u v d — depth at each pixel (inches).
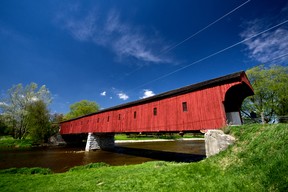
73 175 439.2
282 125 313.9
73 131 1517.0
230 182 249.4
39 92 1807.3
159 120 685.9
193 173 318.7
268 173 232.4
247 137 350.6
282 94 984.9
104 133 1158.3
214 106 508.1
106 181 347.6
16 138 1782.7
